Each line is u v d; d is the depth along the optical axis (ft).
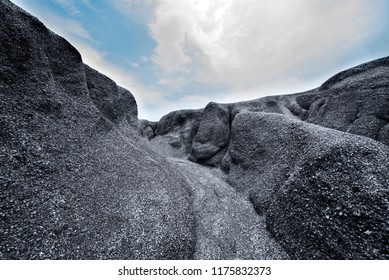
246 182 58.65
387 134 50.52
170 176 54.75
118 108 67.82
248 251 35.22
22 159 28.43
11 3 39.14
